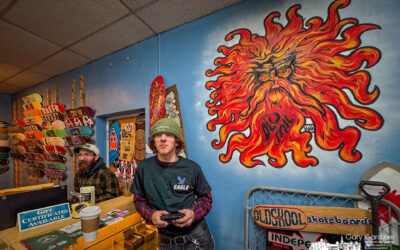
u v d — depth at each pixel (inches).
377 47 42.6
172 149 43.7
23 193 41.6
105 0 58.4
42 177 129.0
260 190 54.1
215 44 64.6
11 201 39.9
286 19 53.3
